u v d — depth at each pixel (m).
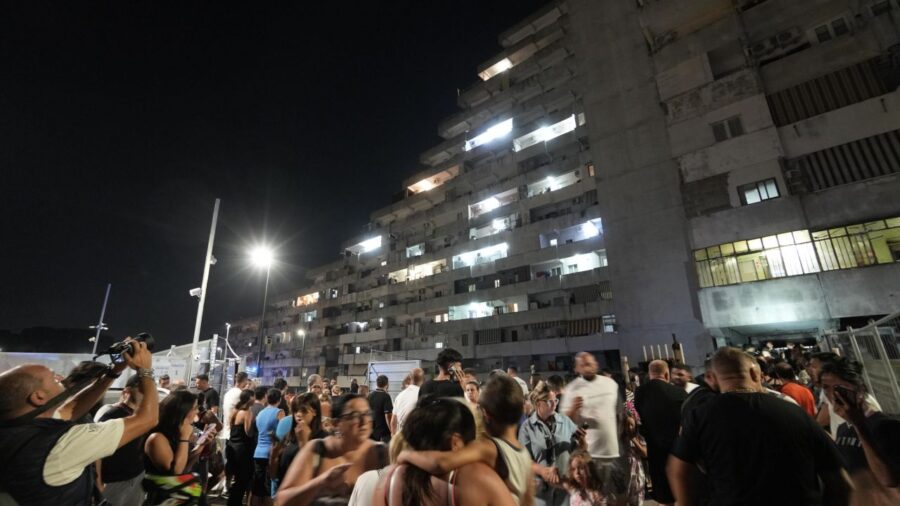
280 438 5.30
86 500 2.38
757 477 2.18
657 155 21.83
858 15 17.97
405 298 40.56
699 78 21.31
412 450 1.86
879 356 6.89
